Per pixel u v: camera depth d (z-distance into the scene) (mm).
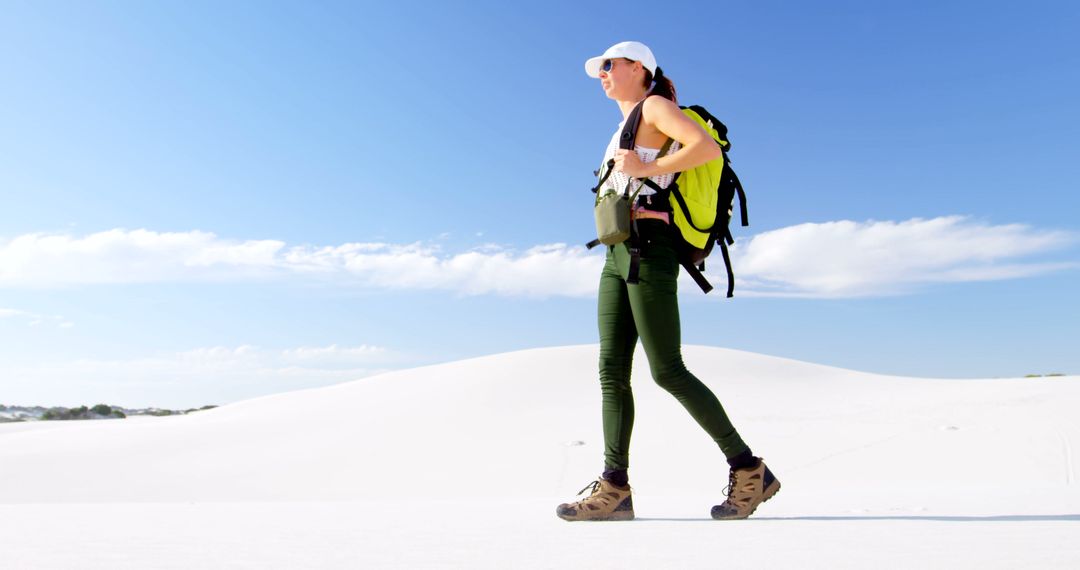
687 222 2867
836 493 5586
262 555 1729
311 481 16047
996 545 1797
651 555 1709
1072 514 2723
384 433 20406
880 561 1583
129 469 17484
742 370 29156
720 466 15891
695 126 2795
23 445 20719
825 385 27234
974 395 21875
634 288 2869
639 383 25922
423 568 1549
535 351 30516
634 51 3059
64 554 1738
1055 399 19859
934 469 14703
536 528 2330
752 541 1933
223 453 19000
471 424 20984
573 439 18953
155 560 1649
